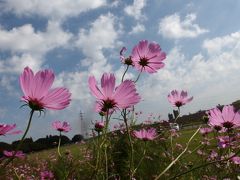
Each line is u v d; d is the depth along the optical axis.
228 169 0.79
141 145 0.96
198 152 0.92
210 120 0.48
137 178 0.89
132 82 0.34
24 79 0.27
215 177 0.79
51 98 0.27
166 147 1.04
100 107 0.38
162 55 0.47
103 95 0.33
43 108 0.26
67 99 0.27
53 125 0.59
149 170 0.91
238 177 0.74
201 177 0.79
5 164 0.24
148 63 0.47
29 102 0.27
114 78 0.33
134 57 0.47
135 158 0.92
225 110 0.48
